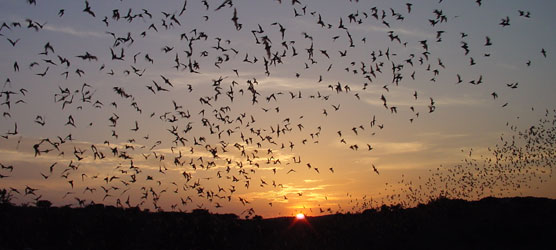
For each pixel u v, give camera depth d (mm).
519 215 33250
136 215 31469
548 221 30922
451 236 29844
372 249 28766
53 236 27938
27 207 32031
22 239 27031
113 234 28656
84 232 28375
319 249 29328
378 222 34188
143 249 28172
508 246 27016
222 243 29359
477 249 26812
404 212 36312
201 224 30000
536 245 26688
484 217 33469
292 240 31906
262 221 38938
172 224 29891
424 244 28781
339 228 33938
